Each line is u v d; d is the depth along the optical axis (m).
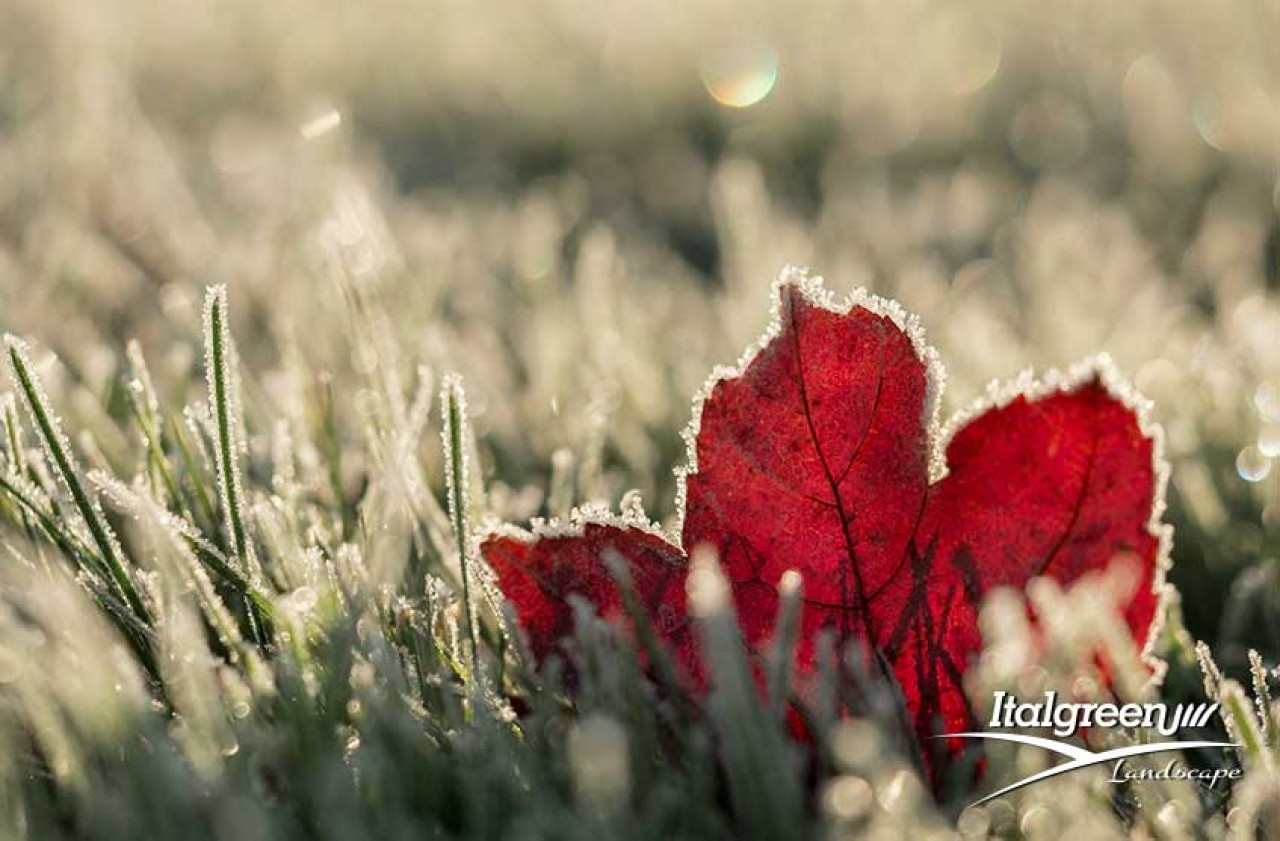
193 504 0.35
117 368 0.43
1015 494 0.32
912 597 0.32
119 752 0.30
